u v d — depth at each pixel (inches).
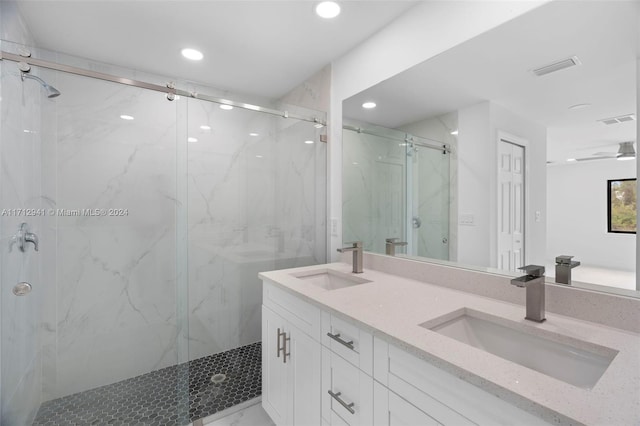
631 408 22.2
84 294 73.3
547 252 45.1
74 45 75.1
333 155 87.1
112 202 77.3
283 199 95.2
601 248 39.8
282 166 95.3
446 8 56.8
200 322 90.6
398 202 69.7
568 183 43.2
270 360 65.9
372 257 76.0
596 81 40.2
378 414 37.8
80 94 71.4
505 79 49.3
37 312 65.1
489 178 52.6
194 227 89.0
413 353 32.5
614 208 39.0
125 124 78.4
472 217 55.6
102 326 75.7
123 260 78.9
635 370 27.6
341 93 83.3
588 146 40.9
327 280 76.6
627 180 38.1
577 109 41.8
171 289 85.3
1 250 53.9
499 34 49.3
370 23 68.6
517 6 46.8
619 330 36.6
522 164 48.0
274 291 64.9
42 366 66.9
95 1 59.3
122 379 77.9
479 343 42.9
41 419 64.7
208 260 91.1
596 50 40.1
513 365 28.4
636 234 37.2
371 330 38.0
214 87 94.9
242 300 96.0
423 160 64.0
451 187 58.9
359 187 79.7
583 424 20.8
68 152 70.2
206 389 79.7
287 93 105.7
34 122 62.6
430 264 61.8
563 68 43.1
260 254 97.3
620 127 38.4
